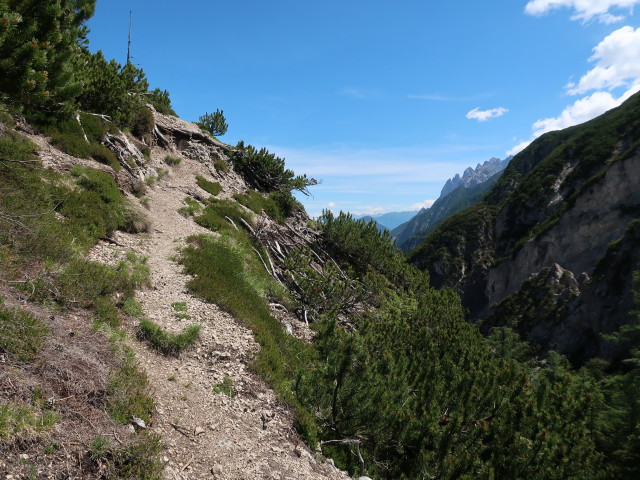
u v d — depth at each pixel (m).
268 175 29.95
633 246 80.44
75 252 9.14
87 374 5.48
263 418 7.38
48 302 6.87
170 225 16.06
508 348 44.06
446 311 21.55
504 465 8.71
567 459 8.92
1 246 7.24
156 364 7.54
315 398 9.01
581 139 144.12
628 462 13.71
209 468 5.43
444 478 8.48
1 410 4.04
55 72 9.15
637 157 95.75
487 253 147.12
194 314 10.13
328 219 27.12
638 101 138.00
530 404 9.73
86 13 16.47
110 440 4.66
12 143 11.60
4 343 4.92
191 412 6.54
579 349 81.19
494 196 184.12
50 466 3.95
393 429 8.91
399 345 13.62
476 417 9.92
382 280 21.36
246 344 9.87
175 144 26.48
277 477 5.80
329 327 10.73
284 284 18.17
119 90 19.84
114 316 7.98
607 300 79.50
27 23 7.61
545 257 109.94
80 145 15.23
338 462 7.57
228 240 16.97
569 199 112.19
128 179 16.66
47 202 10.52
